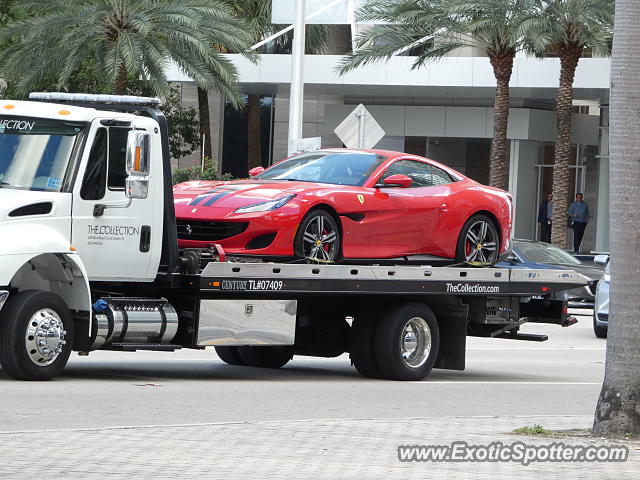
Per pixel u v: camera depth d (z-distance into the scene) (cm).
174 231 1445
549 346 2389
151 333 1430
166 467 877
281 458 931
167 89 3966
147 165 1366
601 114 4922
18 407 1176
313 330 1656
